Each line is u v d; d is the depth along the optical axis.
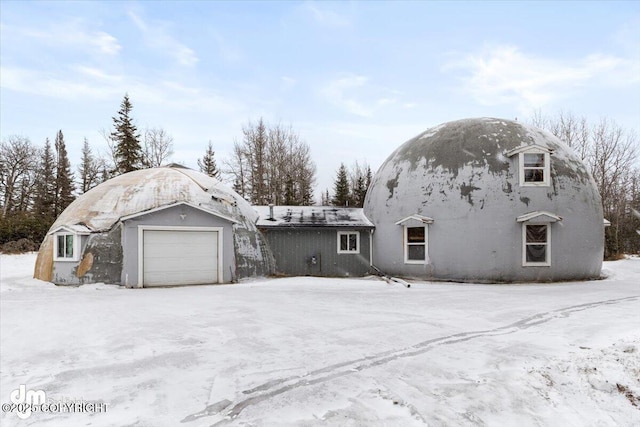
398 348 5.98
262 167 40.81
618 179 35.28
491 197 15.02
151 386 4.55
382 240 17.22
